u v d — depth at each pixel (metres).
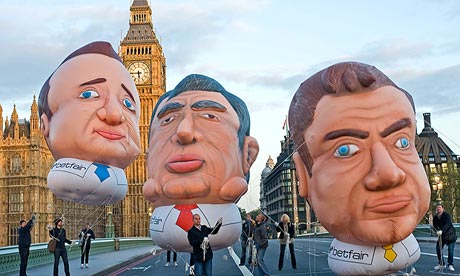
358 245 8.29
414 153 8.22
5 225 81.62
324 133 8.19
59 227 13.67
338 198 7.96
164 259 22.80
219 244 11.94
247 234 16.44
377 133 7.96
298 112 8.73
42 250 18.58
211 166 11.80
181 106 12.52
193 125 12.09
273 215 78.75
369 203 7.79
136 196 89.69
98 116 12.08
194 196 11.77
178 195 11.75
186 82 13.05
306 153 8.57
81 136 11.89
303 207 69.25
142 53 95.75
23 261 13.54
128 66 94.25
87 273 15.51
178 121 12.31
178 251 12.13
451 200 51.56
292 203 69.25
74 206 71.62
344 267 8.43
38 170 84.06
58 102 12.38
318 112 8.36
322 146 8.22
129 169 90.44
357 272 8.28
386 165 7.66
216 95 12.88
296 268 14.92
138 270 17.28
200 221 11.30
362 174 7.86
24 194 82.75
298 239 40.06
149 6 100.50
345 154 7.98
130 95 13.02
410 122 8.21
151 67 94.50
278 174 74.12
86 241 17.56
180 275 14.96
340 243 8.60
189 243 10.78
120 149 12.25
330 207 8.08
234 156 12.30
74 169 11.91
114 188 12.41
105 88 12.41
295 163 8.90
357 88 8.13
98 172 12.05
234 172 12.20
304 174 8.73
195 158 11.73
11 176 83.44
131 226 89.12
